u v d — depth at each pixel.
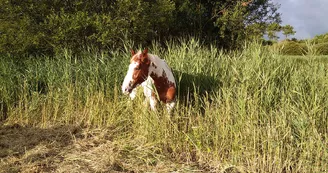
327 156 3.90
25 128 5.71
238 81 5.45
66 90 6.20
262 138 4.23
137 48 8.41
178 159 4.48
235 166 4.10
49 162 4.37
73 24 7.10
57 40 7.28
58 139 5.17
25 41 7.37
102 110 5.72
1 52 7.86
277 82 5.65
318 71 5.75
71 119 5.91
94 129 5.48
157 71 4.93
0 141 5.08
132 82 4.75
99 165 4.22
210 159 4.36
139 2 7.44
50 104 6.11
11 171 4.09
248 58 6.31
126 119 5.46
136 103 5.59
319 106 4.66
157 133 4.83
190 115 5.07
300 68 5.94
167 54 6.91
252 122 4.42
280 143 4.07
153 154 4.52
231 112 4.72
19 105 6.04
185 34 10.94
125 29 7.53
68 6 7.80
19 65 7.36
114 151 4.66
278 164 3.97
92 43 7.79
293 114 4.61
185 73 5.84
